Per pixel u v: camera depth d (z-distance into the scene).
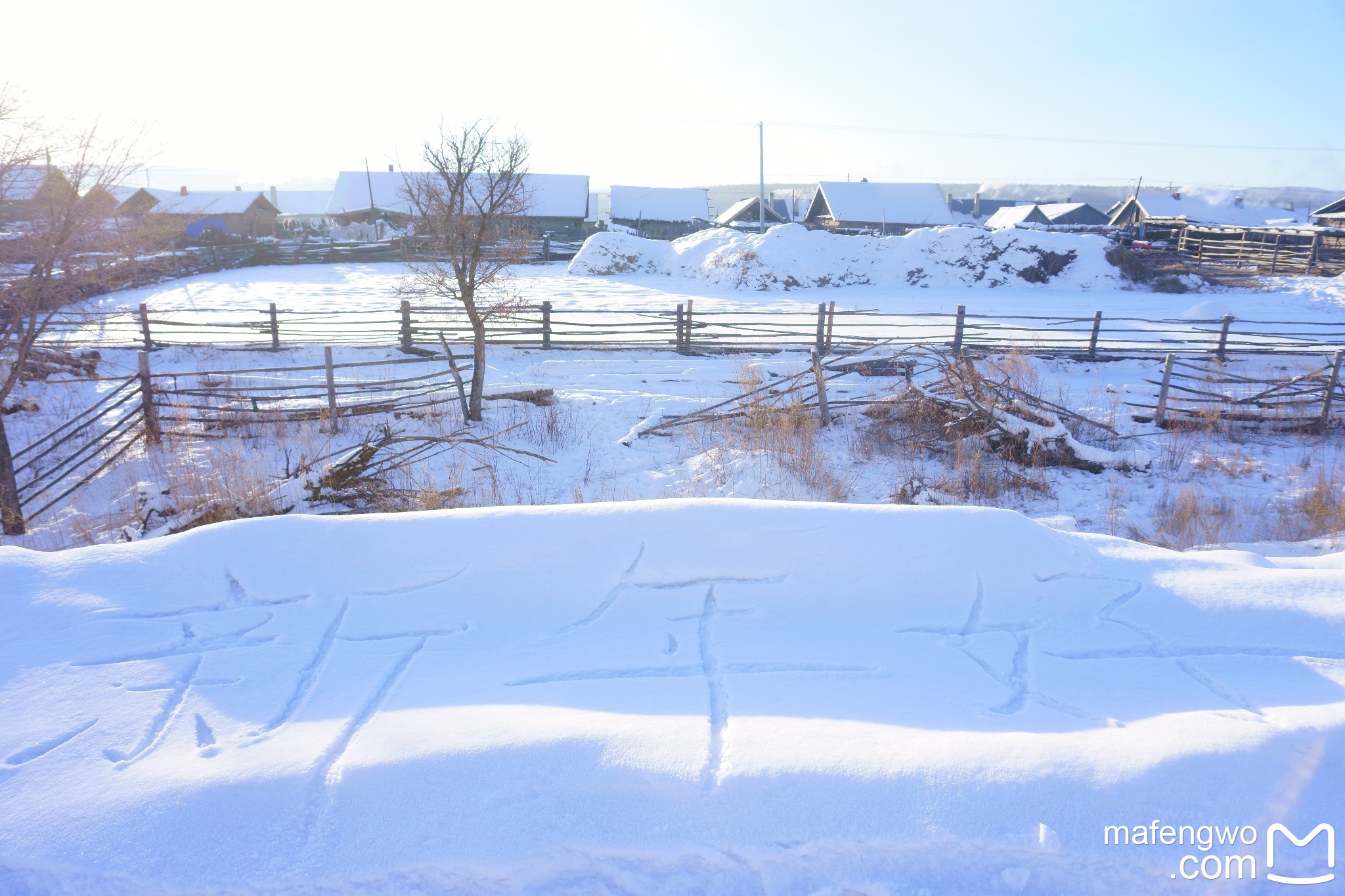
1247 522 8.68
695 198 60.06
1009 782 2.62
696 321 20.69
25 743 2.96
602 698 3.21
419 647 3.64
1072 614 3.90
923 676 3.42
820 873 2.47
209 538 4.20
